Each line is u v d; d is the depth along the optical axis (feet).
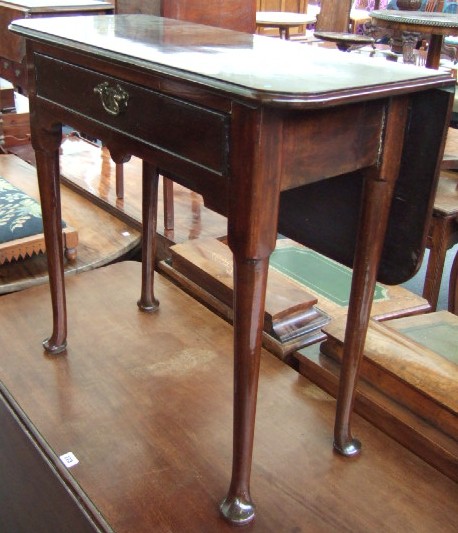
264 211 2.35
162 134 2.64
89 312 4.47
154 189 4.17
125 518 2.85
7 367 3.85
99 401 3.59
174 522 2.83
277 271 4.97
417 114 2.75
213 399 3.63
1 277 4.96
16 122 7.97
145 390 3.69
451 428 3.19
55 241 3.77
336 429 3.26
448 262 7.63
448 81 2.61
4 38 6.44
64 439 3.31
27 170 7.03
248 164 2.28
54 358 3.95
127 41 3.01
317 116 2.38
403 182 2.92
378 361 3.45
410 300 4.62
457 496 3.03
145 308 4.49
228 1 5.50
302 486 3.05
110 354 4.01
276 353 4.07
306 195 3.35
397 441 3.42
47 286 4.80
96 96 2.98
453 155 5.88
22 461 3.46
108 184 6.94
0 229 4.95
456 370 3.39
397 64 2.82
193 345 4.14
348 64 2.74
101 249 5.63
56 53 3.17
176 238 5.81
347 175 3.08
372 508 2.94
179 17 5.30
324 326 3.90
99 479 3.05
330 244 3.31
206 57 2.69
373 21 8.68
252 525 2.82
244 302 2.50
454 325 4.08
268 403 3.61
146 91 2.65
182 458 3.20
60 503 3.10
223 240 5.92
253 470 3.13
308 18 14.65
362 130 2.57
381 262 3.19
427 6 13.16
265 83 2.23
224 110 2.31
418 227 2.93
